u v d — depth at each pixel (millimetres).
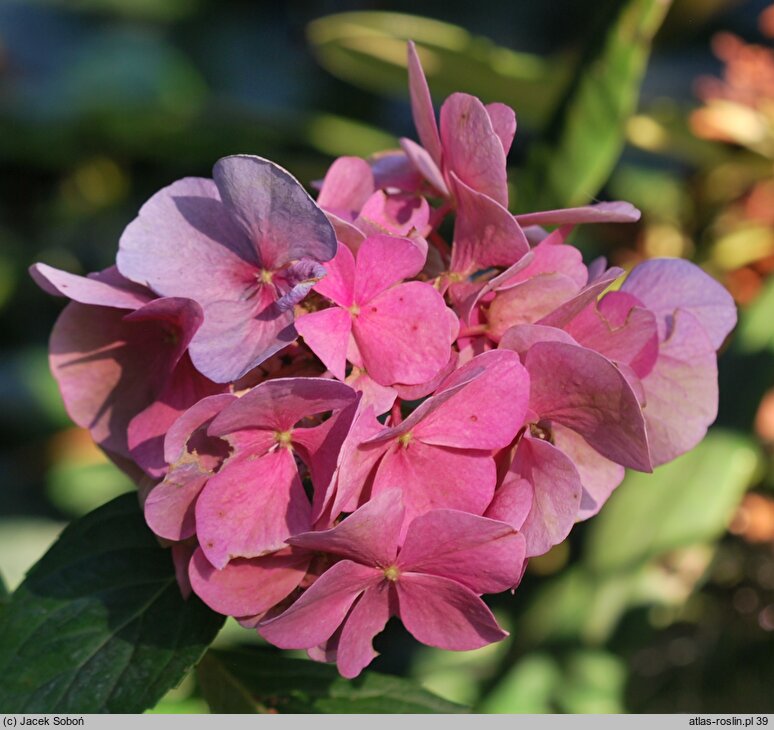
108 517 394
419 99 391
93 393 391
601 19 480
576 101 484
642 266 399
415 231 372
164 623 381
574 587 580
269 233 360
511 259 372
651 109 585
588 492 380
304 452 364
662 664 570
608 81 478
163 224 369
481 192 375
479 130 370
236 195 358
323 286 359
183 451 354
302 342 368
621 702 561
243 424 354
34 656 378
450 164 384
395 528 351
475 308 372
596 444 367
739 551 565
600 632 575
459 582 359
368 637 372
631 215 377
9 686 375
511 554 352
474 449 362
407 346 360
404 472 361
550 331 356
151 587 386
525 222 387
